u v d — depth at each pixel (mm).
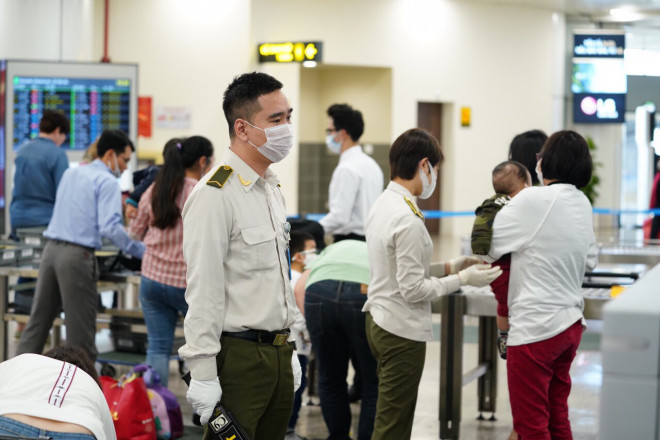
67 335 5477
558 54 17125
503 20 16234
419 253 3668
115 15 12578
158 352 5129
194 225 2738
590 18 17797
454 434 4996
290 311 2900
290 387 2934
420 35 15320
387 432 3824
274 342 2832
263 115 2785
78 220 5430
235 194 2781
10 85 9289
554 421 3709
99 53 12531
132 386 4641
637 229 17797
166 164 4980
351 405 5727
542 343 3523
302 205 15695
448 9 15609
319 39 14273
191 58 12742
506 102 16391
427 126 15969
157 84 12711
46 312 5555
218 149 12828
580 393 6070
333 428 4543
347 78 15531
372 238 3840
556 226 3561
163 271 4992
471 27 15891
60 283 5438
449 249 14258
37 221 7215
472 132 16094
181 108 12727
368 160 5805
